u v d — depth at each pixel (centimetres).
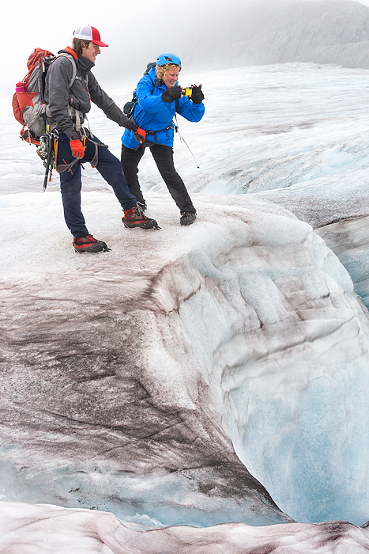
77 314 239
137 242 329
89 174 1089
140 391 198
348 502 324
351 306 457
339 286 435
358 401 378
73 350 215
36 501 153
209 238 341
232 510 158
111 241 335
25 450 168
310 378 357
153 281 269
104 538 119
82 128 289
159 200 468
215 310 309
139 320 235
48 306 247
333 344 386
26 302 252
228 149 1091
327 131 1072
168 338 233
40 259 311
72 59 273
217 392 246
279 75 3947
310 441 339
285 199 657
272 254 392
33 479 159
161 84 342
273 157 946
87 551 108
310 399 352
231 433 233
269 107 2052
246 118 1797
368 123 1078
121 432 179
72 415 184
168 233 343
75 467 163
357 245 549
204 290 313
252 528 135
